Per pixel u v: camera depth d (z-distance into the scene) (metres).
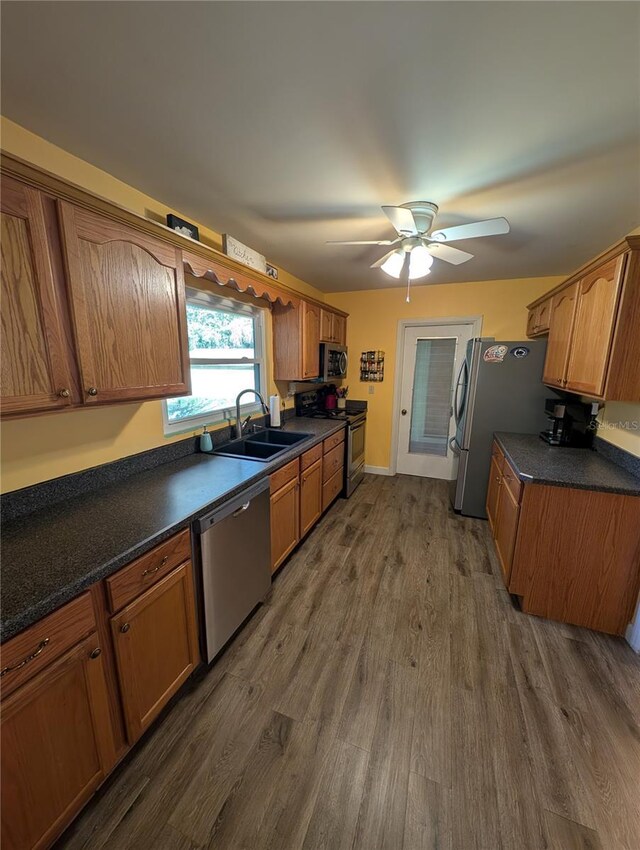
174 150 1.38
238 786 1.19
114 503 1.48
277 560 2.25
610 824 1.10
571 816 1.12
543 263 2.98
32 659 0.89
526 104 1.12
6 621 0.82
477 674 1.63
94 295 1.25
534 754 1.30
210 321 2.44
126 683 1.17
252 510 1.85
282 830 1.08
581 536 1.88
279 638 1.84
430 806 1.14
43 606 0.89
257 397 3.03
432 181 1.61
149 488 1.66
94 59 0.95
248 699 1.50
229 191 1.71
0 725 0.83
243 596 1.83
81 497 1.54
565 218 2.02
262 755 1.29
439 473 4.33
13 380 1.04
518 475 2.01
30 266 1.05
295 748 1.31
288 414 3.64
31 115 1.17
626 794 1.18
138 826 1.09
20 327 1.05
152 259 1.49
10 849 0.87
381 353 4.23
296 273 3.34
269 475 2.04
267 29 0.87
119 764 1.25
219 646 1.66
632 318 1.66
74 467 1.53
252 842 1.05
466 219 2.04
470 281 3.71
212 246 2.24
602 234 2.27
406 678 1.61
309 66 0.98
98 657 1.07
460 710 1.46
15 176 1.00
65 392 1.18
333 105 1.13
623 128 1.24
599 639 1.85
